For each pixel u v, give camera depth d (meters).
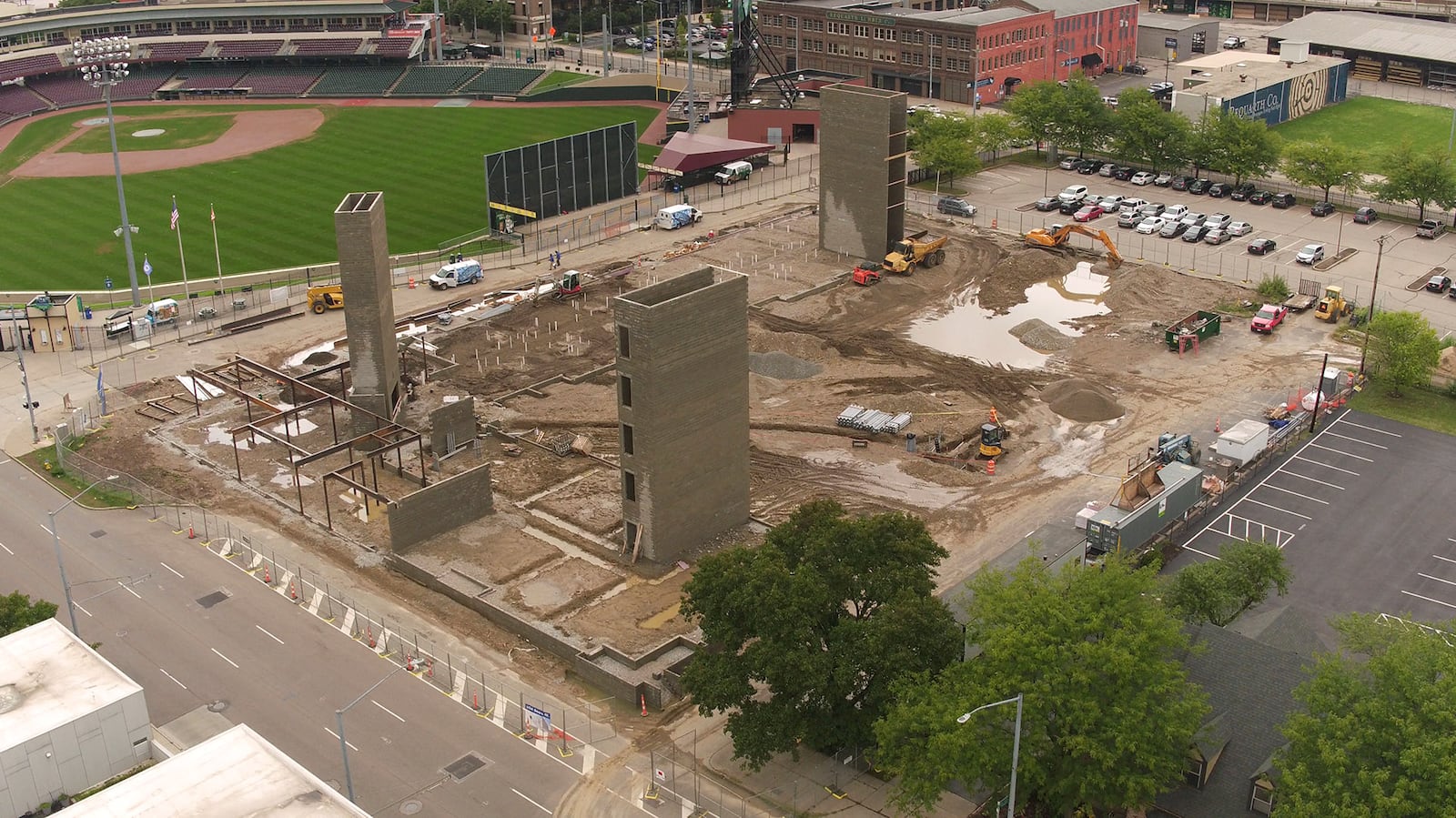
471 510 107.00
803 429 124.38
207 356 142.12
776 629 76.44
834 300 154.50
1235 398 129.00
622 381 96.44
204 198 192.25
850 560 81.38
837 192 165.00
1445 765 61.97
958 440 121.56
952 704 70.25
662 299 96.56
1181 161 195.12
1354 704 66.75
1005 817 72.19
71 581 100.25
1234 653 79.44
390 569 102.19
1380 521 107.38
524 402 129.75
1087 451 119.38
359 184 199.25
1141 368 136.38
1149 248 170.38
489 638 93.56
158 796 67.44
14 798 73.81
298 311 153.25
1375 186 180.75
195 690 87.62
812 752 81.75
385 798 78.00
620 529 106.00
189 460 119.56
